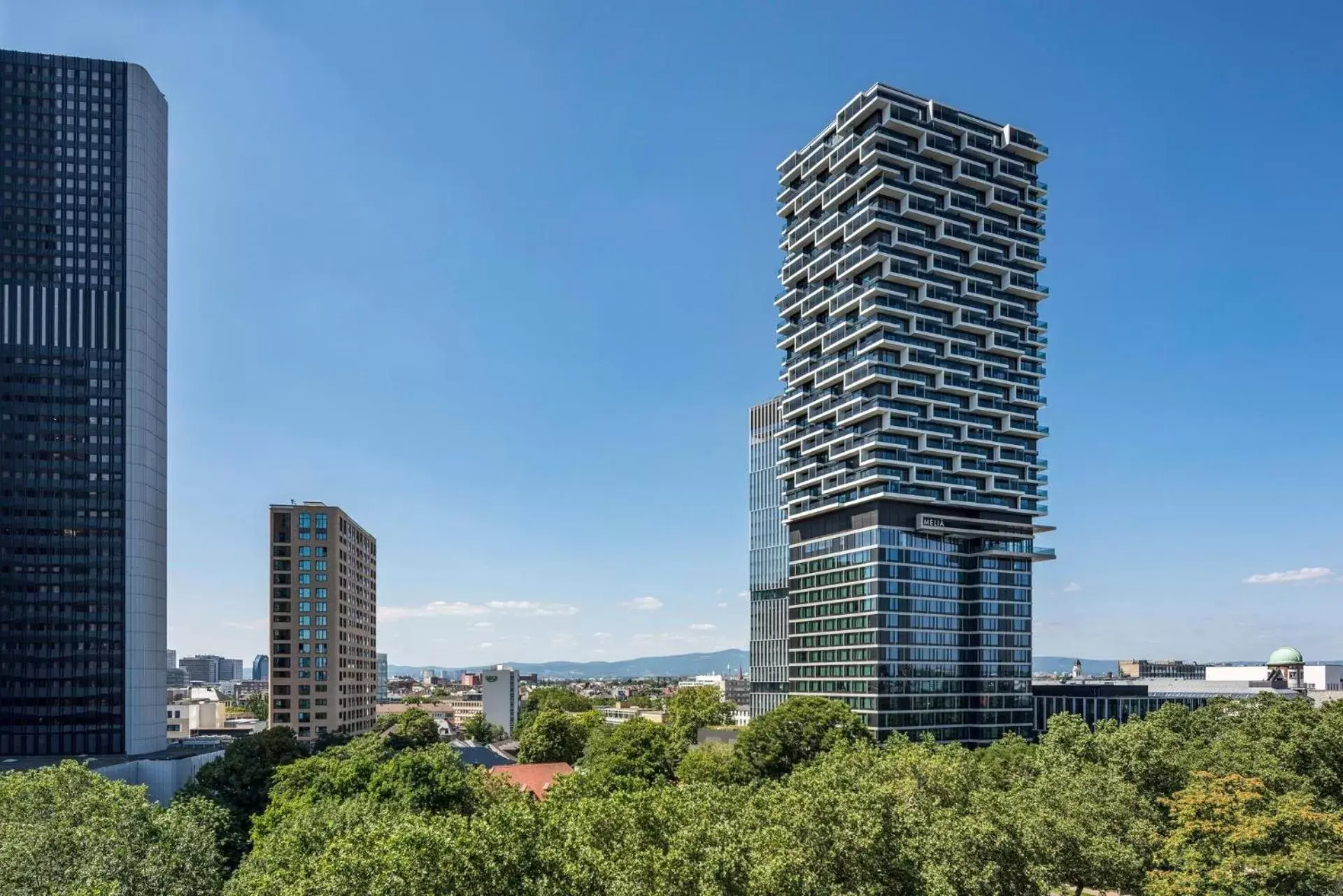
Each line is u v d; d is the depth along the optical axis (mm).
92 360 171250
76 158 175250
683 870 55406
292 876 60000
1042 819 75500
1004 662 192000
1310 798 80062
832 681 190625
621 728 157500
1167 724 132375
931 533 188750
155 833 73438
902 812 75125
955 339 193250
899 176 194625
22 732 160125
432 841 53531
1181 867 74750
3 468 166125
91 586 165875
